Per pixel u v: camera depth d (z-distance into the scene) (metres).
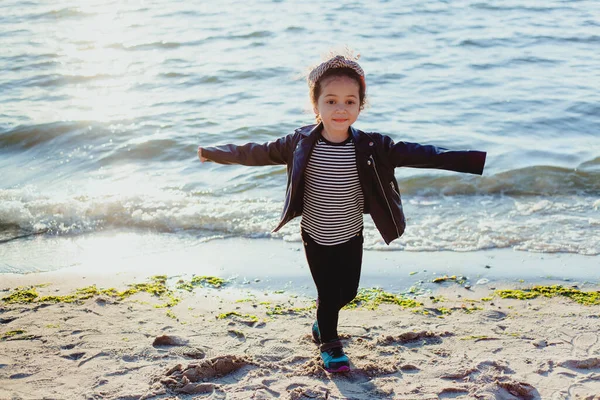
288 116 9.48
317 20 16.27
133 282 4.77
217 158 3.38
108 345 3.70
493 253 5.29
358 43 14.08
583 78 11.10
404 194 6.75
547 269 4.93
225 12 17.45
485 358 3.51
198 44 14.34
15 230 5.99
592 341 3.69
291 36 14.84
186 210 6.37
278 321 4.07
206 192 6.90
